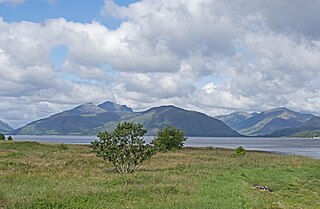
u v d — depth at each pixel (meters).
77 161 40.62
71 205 16.69
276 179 30.45
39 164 36.25
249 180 29.00
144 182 25.16
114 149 32.84
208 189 22.69
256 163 41.31
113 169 34.56
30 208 15.95
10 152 50.69
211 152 63.84
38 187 22.59
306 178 32.50
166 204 17.69
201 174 30.22
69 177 27.23
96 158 44.91
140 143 33.53
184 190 21.64
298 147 133.12
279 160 47.38
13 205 16.30
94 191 20.02
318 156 73.38
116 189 21.09
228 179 27.84
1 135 77.38
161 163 40.56
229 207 18.08
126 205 17.38
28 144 63.22
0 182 24.42
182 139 62.19
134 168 34.03
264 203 20.92
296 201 22.98
